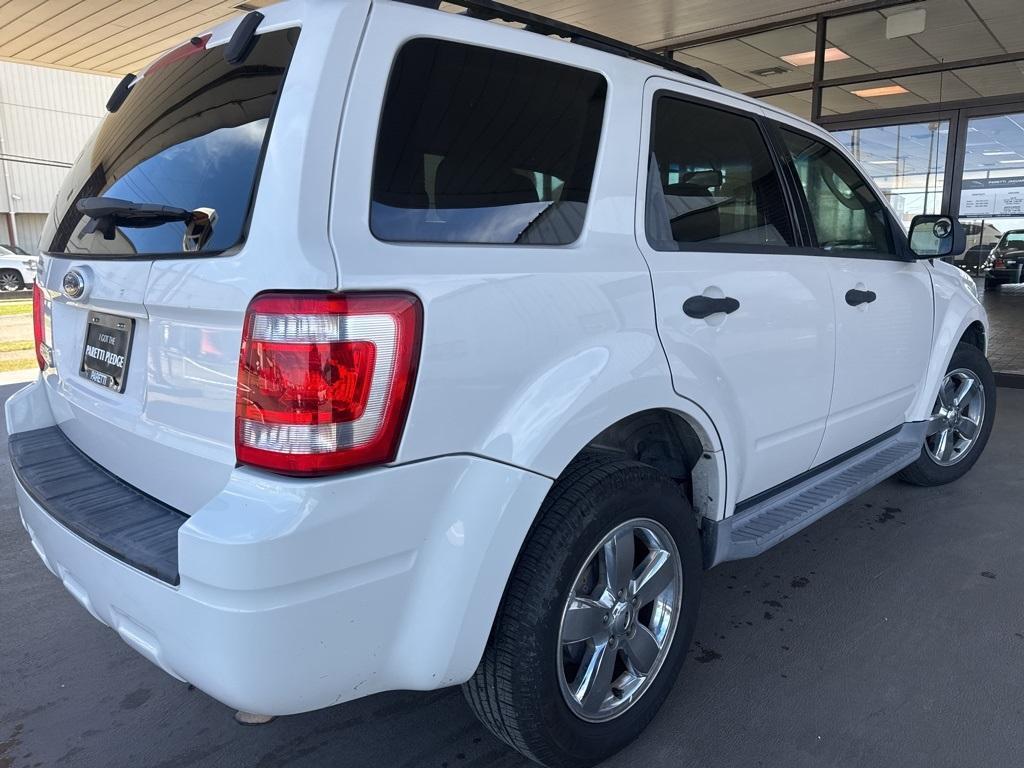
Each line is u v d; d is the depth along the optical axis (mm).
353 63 1528
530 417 1683
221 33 1857
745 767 2023
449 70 1696
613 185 2023
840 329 2803
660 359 1999
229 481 1496
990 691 2340
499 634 1747
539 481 1692
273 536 1363
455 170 1685
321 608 1441
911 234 3322
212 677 1437
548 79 1903
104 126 2285
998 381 6922
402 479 1508
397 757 2102
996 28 6480
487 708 1827
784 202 2701
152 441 1734
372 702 2367
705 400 2162
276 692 1438
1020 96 6512
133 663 2561
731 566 3248
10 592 3055
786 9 7078
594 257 1922
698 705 2293
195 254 1600
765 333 2400
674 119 2273
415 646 1604
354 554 1464
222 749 2137
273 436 1438
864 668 2475
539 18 1957
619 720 2021
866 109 7379
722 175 2434
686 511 2137
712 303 2162
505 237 1753
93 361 2037
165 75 2025
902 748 2086
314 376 1412
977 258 7082
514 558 1682
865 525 3656
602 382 1819
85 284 1909
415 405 1507
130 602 1563
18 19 7484
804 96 7781
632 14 7207
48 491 1895
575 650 2012
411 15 1637
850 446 3172
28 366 8117
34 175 32094
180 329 1624
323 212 1464
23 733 2199
